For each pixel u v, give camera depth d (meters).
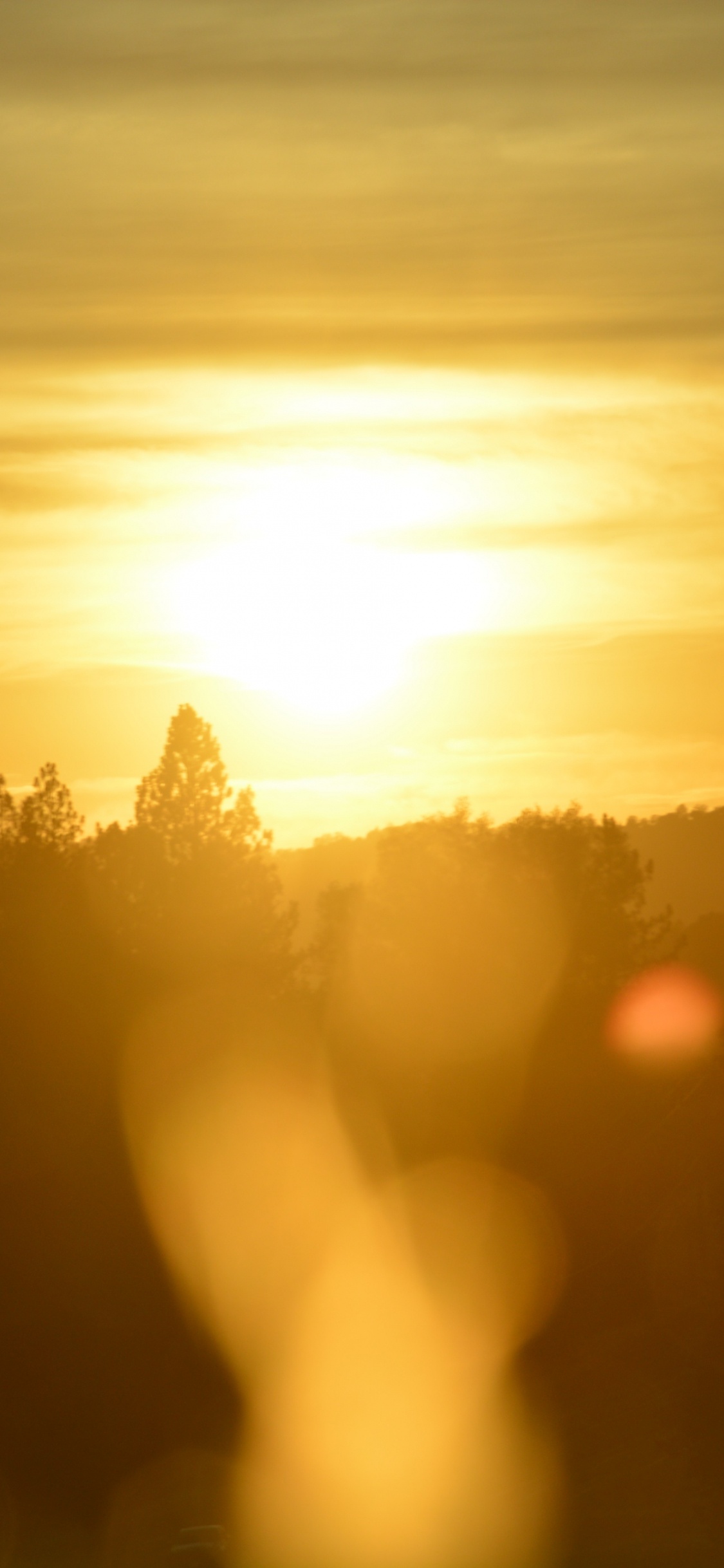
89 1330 33.16
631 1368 24.47
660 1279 27.91
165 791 50.84
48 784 45.56
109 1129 37.53
